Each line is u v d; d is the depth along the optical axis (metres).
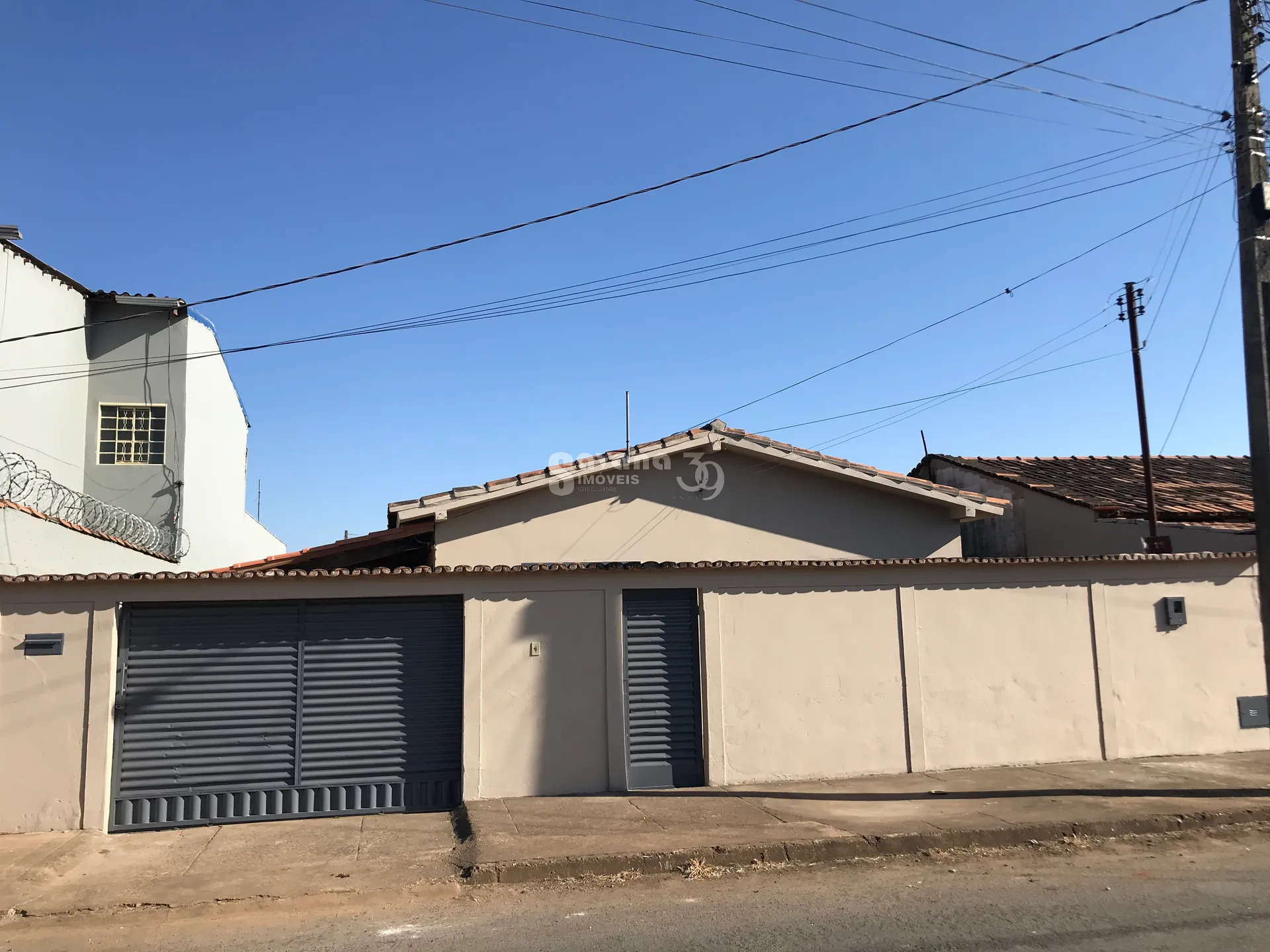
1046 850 8.16
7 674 8.63
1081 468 20.19
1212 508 16.23
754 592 10.64
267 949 5.96
